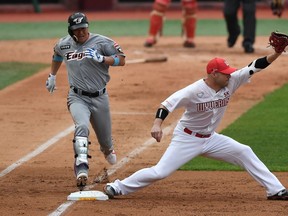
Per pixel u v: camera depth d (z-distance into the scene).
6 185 34.12
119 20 109.44
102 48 32.59
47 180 35.12
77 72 32.59
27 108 51.91
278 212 29.09
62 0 122.88
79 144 31.47
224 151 30.64
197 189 33.28
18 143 43.00
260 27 98.81
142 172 30.73
